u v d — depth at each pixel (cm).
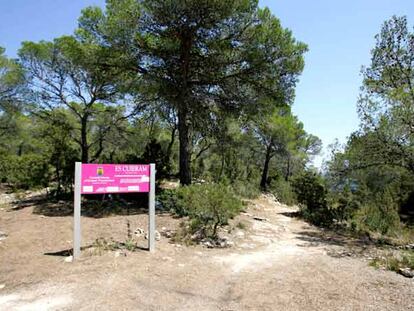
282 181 2427
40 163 1461
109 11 1376
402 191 1429
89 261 577
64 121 1680
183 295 451
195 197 827
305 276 547
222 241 779
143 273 526
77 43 1519
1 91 1969
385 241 976
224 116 1473
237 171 2419
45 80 1650
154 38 1402
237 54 1393
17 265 561
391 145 1020
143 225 898
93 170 632
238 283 508
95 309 394
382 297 447
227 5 1222
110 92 1695
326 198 1416
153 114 1602
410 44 1042
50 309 393
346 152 1143
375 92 1091
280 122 2750
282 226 1118
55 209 1158
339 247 830
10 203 1395
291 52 1380
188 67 1364
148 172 683
